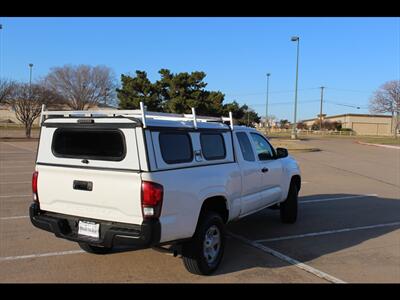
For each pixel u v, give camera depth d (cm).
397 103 5984
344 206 1054
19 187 1264
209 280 536
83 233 520
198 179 539
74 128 524
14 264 582
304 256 640
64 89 5919
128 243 480
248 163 669
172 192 495
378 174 1791
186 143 535
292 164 841
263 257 631
